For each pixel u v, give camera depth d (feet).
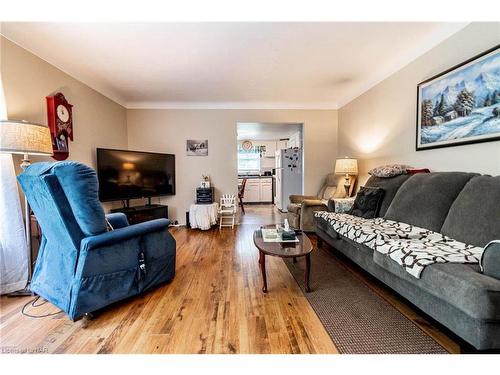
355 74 11.03
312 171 15.79
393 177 8.96
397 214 7.79
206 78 11.21
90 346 4.58
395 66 9.78
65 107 9.30
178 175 15.39
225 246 10.91
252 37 7.75
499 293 3.39
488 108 6.18
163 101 14.85
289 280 7.41
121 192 12.14
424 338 4.68
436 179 6.98
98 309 5.50
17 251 6.69
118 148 13.87
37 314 5.67
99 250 5.44
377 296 6.37
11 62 7.30
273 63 9.73
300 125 18.25
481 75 6.32
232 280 7.43
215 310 5.78
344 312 5.63
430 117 8.02
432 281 4.22
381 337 4.73
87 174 5.30
